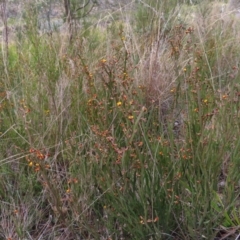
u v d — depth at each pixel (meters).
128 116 2.11
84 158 2.11
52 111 2.68
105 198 2.09
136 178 2.03
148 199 2.01
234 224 2.10
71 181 2.08
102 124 2.26
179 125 2.64
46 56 3.31
